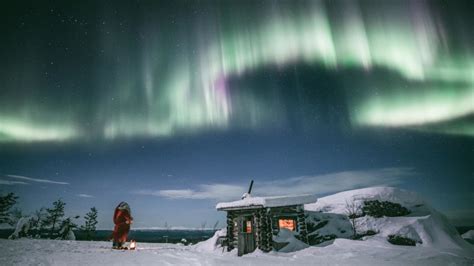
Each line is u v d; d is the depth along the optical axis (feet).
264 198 55.72
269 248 53.88
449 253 46.34
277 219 60.64
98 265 35.96
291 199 57.93
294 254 51.01
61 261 37.86
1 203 123.75
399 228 62.54
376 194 76.28
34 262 36.29
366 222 67.31
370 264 37.88
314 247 54.85
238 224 57.36
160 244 94.43
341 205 76.07
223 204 61.00
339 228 66.54
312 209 79.15
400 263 38.45
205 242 69.46
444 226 66.13
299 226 59.57
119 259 41.32
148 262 39.19
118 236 61.98
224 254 56.75
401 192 76.95
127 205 65.21
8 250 47.55
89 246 66.33
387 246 53.11
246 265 37.47
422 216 69.00
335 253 48.96
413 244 59.16
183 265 37.11
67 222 131.95
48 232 133.18
